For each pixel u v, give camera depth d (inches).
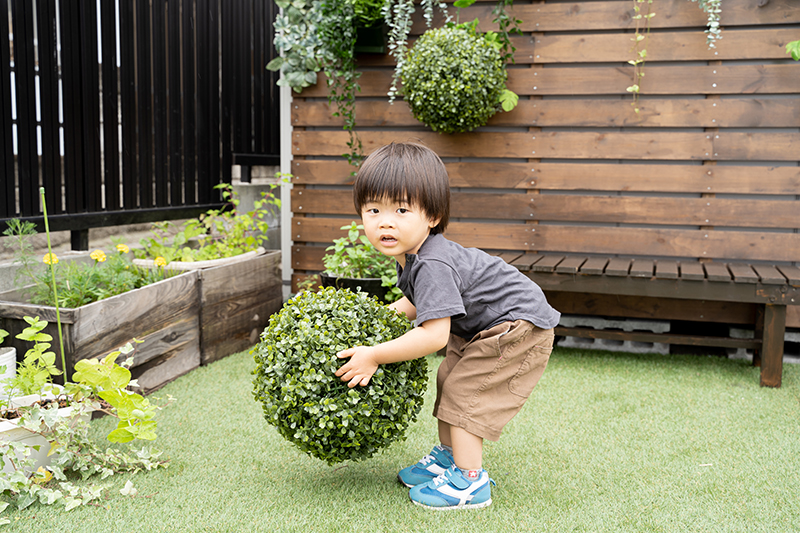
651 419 103.8
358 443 68.6
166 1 161.6
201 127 177.0
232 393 114.0
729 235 144.3
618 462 86.5
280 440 93.1
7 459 73.6
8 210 121.7
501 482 80.0
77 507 71.7
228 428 97.4
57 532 66.2
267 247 208.2
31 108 126.0
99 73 143.2
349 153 162.1
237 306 142.3
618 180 148.6
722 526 69.0
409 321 77.3
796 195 140.9
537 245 154.8
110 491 75.9
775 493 77.2
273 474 81.6
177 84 166.1
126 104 149.8
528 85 150.6
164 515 70.1
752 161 142.3
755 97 140.4
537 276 133.8
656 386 122.6
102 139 148.3
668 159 145.8
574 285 132.2
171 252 142.6
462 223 157.8
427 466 78.7
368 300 73.3
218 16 183.3
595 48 146.4
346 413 66.2
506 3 148.3
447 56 137.6
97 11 140.8
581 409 108.4
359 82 159.6
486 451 90.1
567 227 152.8
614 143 147.7
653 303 147.6
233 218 165.3
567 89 148.8
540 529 67.9
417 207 68.8
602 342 153.3
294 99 164.1
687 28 142.1
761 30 137.7
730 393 118.6
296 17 157.1
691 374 131.6
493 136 153.4
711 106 142.0
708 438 95.6
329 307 69.8
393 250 69.6
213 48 181.3
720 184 143.6
